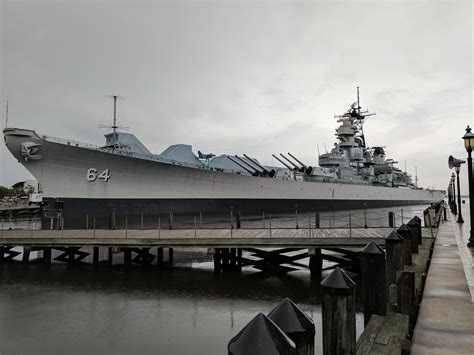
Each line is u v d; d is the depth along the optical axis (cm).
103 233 1516
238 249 1339
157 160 2666
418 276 498
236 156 3588
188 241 1274
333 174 4262
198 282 1141
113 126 2728
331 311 226
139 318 812
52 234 1528
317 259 1255
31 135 1994
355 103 4956
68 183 2147
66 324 775
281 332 121
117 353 637
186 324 776
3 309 877
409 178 6612
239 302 932
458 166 1691
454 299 415
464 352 279
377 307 342
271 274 1241
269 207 3388
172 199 2631
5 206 4603
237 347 113
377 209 4697
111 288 1075
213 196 2888
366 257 350
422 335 313
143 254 1394
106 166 2281
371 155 5178
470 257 717
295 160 4184
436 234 1096
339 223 2691
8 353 637
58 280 1178
